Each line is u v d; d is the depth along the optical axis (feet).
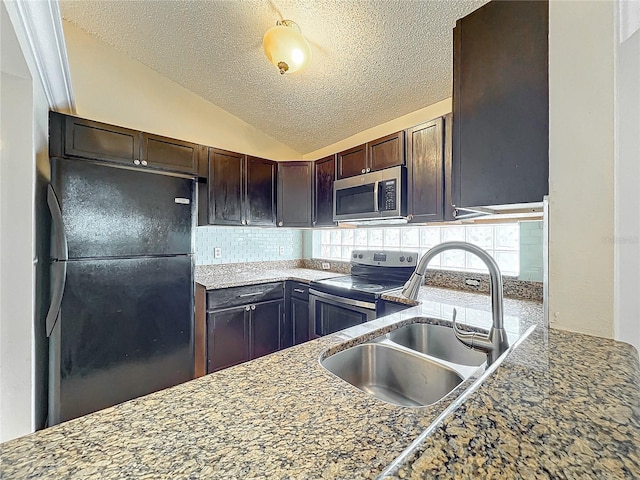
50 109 6.21
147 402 2.00
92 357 5.72
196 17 6.75
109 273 5.94
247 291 8.80
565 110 2.38
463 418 1.28
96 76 7.70
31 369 4.57
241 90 8.89
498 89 2.76
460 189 3.01
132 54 8.14
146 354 6.40
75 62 7.39
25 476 1.31
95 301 5.76
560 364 1.84
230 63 7.94
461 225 7.50
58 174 5.45
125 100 8.13
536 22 2.55
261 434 1.65
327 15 6.01
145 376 6.38
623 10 2.14
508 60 2.70
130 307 6.20
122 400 6.05
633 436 1.17
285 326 9.64
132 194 6.28
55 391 5.36
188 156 8.19
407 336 4.57
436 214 6.63
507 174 2.70
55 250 5.37
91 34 7.63
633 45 2.10
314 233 11.92
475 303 5.77
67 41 7.27
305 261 12.07
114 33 7.51
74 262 5.54
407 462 1.01
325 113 9.16
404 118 8.56
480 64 2.88
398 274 8.59
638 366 1.81
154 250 6.57
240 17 6.55
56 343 5.36
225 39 7.21
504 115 2.72
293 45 5.87
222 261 10.02
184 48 7.70
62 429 1.68
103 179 5.92
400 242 9.30
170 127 8.89
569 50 2.36
